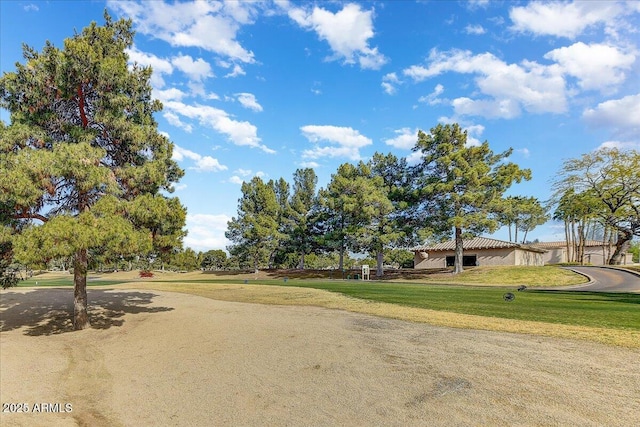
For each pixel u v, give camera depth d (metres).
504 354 7.63
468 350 8.05
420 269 46.09
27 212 12.33
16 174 10.56
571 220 52.72
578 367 6.66
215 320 13.57
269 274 50.25
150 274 53.31
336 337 9.96
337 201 43.09
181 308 17.48
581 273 32.44
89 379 8.37
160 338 11.64
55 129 13.85
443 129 38.62
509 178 35.12
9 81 13.09
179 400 6.68
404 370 7.11
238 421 5.64
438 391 6.06
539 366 6.82
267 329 11.47
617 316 11.23
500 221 36.97
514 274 33.97
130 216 12.70
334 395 6.25
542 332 9.24
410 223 40.59
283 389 6.69
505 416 5.11
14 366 9.47
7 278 13.95
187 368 8.40
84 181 11.65
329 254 69.50
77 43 12.91
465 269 39.69
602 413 5.01
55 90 13.22
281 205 56.62
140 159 15.20
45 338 12.82
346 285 28.25
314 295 20.28
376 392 6.22
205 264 74.81
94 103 14.07
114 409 6.59
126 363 9.35
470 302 15.61
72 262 12.95
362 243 41.50
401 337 9.59
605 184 40.56
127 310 17.39
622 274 31.53
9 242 12.08
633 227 40.62
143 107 15.45
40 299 21.64
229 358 8.77
